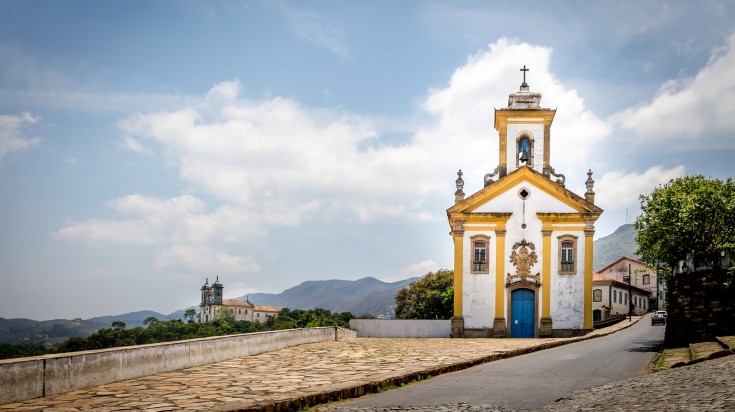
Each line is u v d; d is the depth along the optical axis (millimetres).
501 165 39688
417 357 20578
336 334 30703
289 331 24375
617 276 106000
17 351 85750
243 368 17016
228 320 157375
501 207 38500
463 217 38531
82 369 12867
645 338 34781
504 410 11562
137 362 14688
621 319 69375
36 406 10930
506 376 16594
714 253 24219
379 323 38469
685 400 10766
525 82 41062
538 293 37812
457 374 17312
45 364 11922
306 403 12266
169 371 15984
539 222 38219
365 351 23031
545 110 39531
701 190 25859
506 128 39938
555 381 15523
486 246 38406
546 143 39688
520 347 25156
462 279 38219
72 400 11586
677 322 25000
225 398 12047
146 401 11664
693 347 21250
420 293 69188
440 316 67375
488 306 37969
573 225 38062
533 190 38438
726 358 16047
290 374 15805
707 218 25500
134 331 110250
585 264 37781
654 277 102625
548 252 38000
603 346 27859
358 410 11773
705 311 23969
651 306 102312
